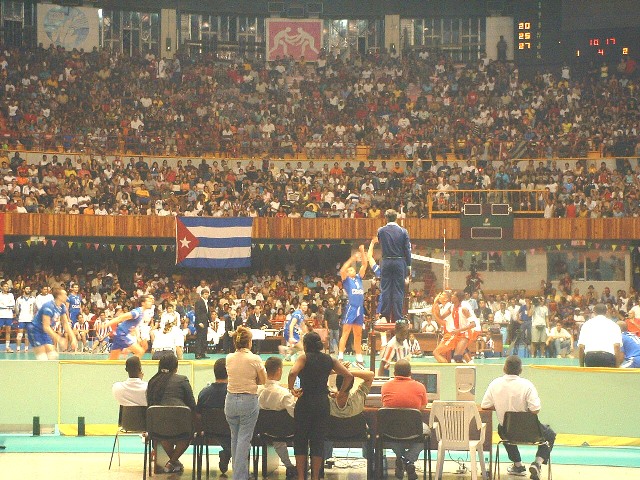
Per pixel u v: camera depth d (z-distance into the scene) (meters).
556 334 26.00
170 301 25.38
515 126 37.50
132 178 34.31
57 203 32.69
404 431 10.95
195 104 38.09
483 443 11.27
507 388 11.58
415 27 42.41
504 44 41.38
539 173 34.66
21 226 31.80
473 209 33.03
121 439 14.95
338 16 42.16
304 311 23.98
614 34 40.53
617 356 15.01
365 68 40.47
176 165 36.00
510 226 32.94
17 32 39.16
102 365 15.46
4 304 26.23
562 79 40.34
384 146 36.50
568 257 33.69
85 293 30.58
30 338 16.42
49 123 35.88
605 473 12.38
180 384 11.60
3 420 15.47
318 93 39.22
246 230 32.59
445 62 40.56
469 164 35.31
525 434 11.22
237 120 37.94
